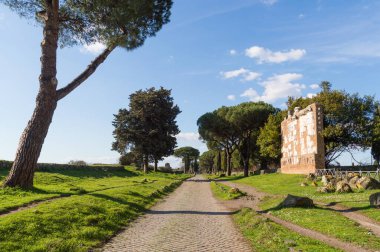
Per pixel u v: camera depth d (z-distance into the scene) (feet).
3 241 39.24
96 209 63.05
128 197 85.81
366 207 69.97
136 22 94.22
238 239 49.57
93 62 92.94
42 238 42.78
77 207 60.44
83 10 91.76
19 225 44.86
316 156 151.64
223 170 419.95
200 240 48.70
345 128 167.22
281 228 52.42
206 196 119.14
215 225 61.00
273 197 94.02
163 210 80.18
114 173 207.21
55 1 83.92
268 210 75.82
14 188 77.36
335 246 42.57
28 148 81.10
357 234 47.85
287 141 197.57
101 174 180.34
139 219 66.23
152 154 265.54
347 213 66.90
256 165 336.49
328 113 168.25
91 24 98.37
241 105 269.85
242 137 268.00
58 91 85.20
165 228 57.31
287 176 168.45
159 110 261.24
